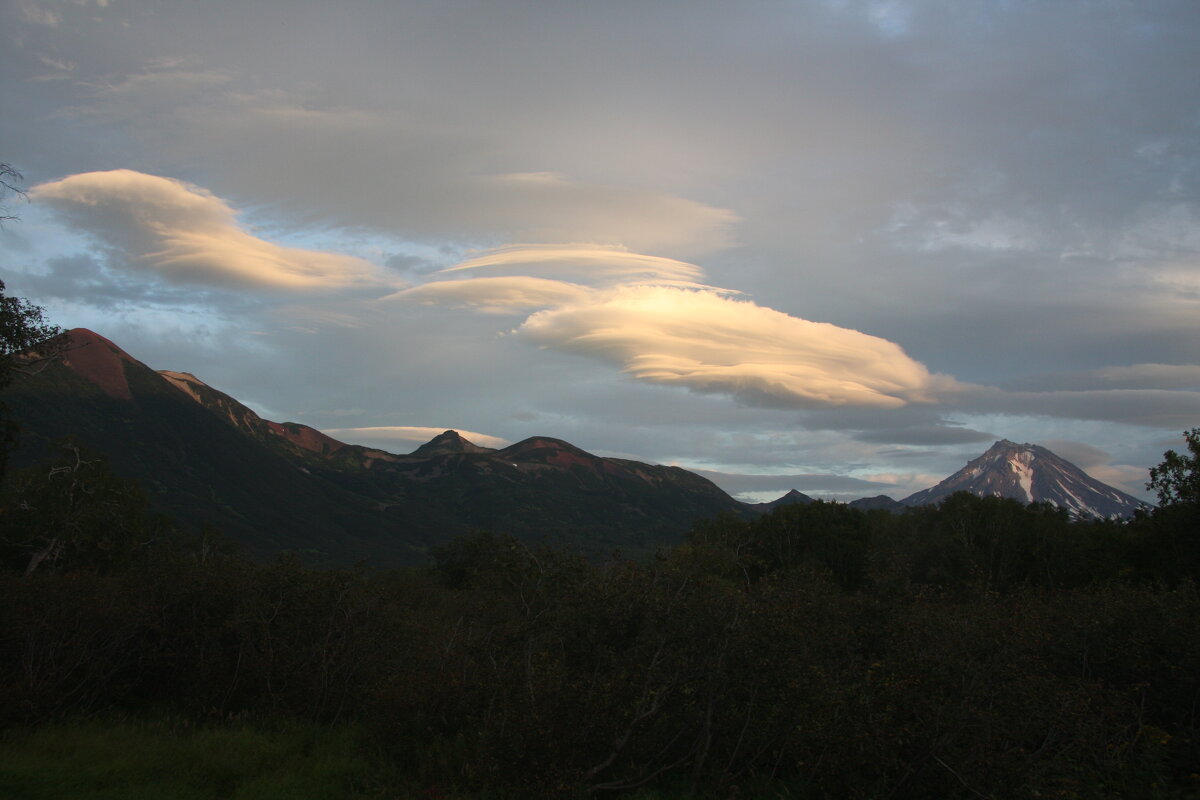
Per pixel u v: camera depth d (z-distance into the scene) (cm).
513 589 964
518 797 704
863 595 955
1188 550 2000
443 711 929
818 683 727
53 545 2831
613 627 793
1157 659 823
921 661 693
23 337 1998
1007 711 654
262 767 820
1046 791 605
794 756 733
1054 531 3744
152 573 1138
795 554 4119
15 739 846
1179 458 2086
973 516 4000
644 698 713
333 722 1024
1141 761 669
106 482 3138
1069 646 859
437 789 742
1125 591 959
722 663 729
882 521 4772
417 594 1886
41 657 960
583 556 916
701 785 738
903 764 661
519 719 745
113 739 877
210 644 1110
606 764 708
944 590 949
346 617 1113
